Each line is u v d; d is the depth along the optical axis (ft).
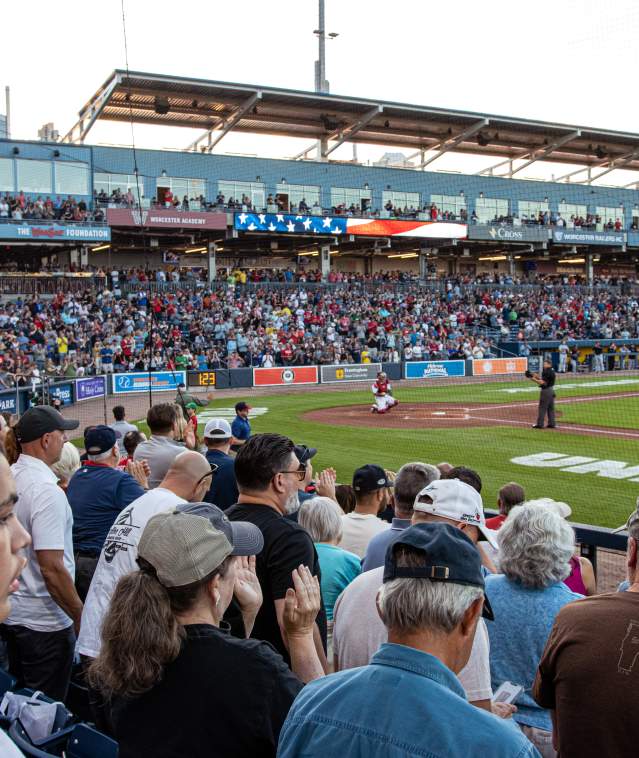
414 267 199.72
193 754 7.67
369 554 14.75
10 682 12.79
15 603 14.85
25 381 87.76
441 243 177.88
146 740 7.84
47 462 15.81
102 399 103.09
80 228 130.93
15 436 15.96
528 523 12.20
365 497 19.26
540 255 203.82
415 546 7.33
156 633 7.79
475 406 92.99
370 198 174.50
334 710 6.95
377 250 179.93
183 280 152.56
